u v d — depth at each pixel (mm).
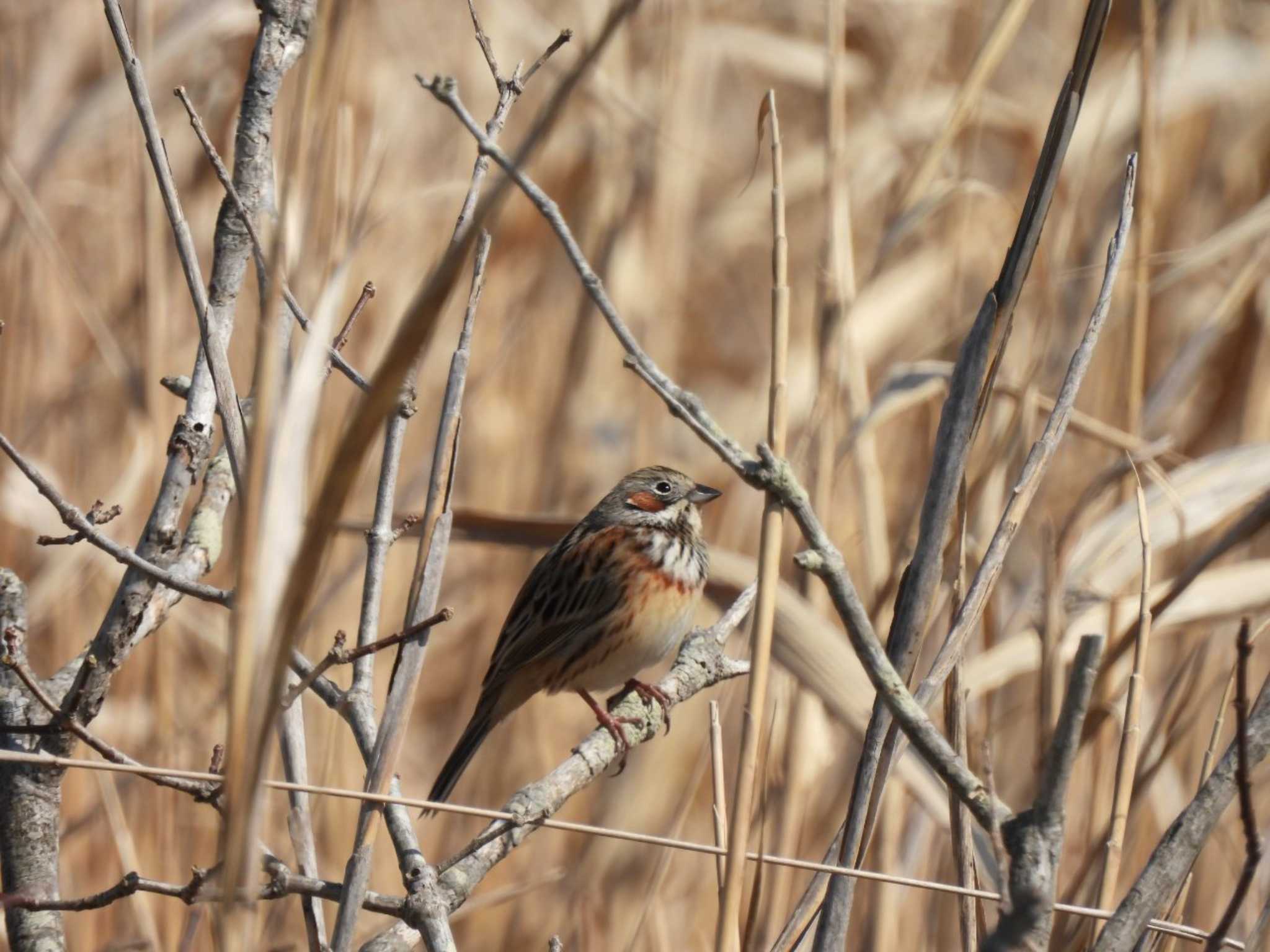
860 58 15555
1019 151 13539
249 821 4195
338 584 10445
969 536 9195
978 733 9727
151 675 10539
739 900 5359
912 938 9625
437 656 14055
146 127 5719
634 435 13383
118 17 5793
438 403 14164
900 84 14680
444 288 3811
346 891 5383
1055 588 8141
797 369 14656
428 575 5781
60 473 12406
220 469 6773
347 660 5344
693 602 10906
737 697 11148
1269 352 12461
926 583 5586
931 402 11602
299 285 6633
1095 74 14133
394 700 5590
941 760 4695
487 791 12750
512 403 14125
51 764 5324
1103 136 12523
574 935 11094
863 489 9859
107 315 12945
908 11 15133
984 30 14594
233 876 4188
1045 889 4309
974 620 5637
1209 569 9711
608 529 10758
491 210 3803
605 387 13695
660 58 14219
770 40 14883
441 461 5910
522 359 14250
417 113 14414
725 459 5117
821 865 5711
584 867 11258
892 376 10078
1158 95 12875
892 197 13289
